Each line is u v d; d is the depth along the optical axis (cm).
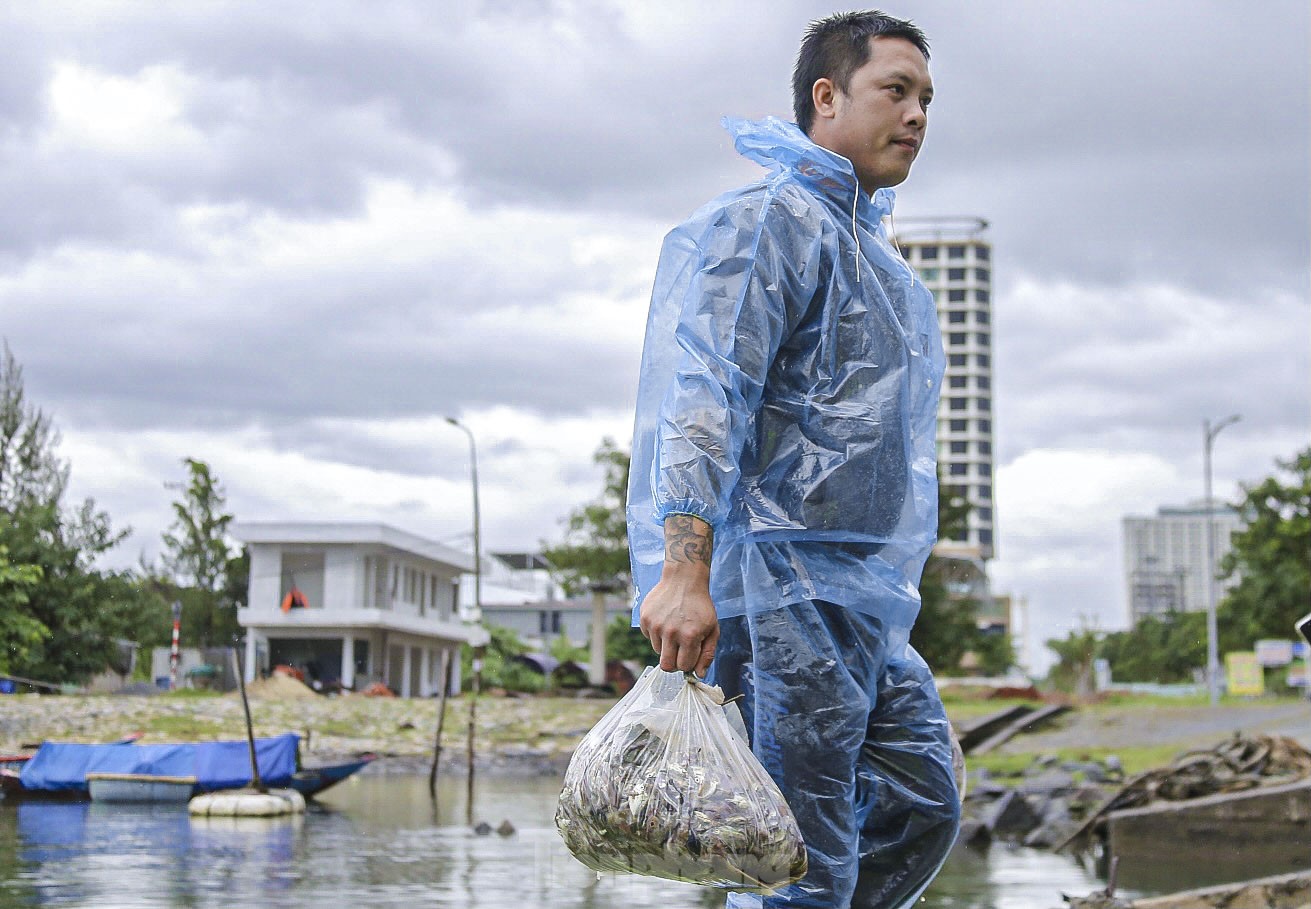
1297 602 4675
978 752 2506
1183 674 9475
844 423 329
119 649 5366
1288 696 5688
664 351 329
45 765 1867
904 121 344
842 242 335
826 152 341
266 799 1659
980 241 17638
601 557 4994
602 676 5047
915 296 354
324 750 3025
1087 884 1006
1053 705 2933
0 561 3803
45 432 5034
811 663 326
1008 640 7700
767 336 323
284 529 5669
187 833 1412
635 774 288
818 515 326
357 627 5722
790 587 327
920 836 349
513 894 938
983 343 17538
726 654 337
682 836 283
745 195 334
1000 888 984
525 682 6003
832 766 326
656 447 326
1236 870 1095
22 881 1004
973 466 17338
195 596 6400
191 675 5703
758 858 284
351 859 1170
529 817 1644
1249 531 4797
